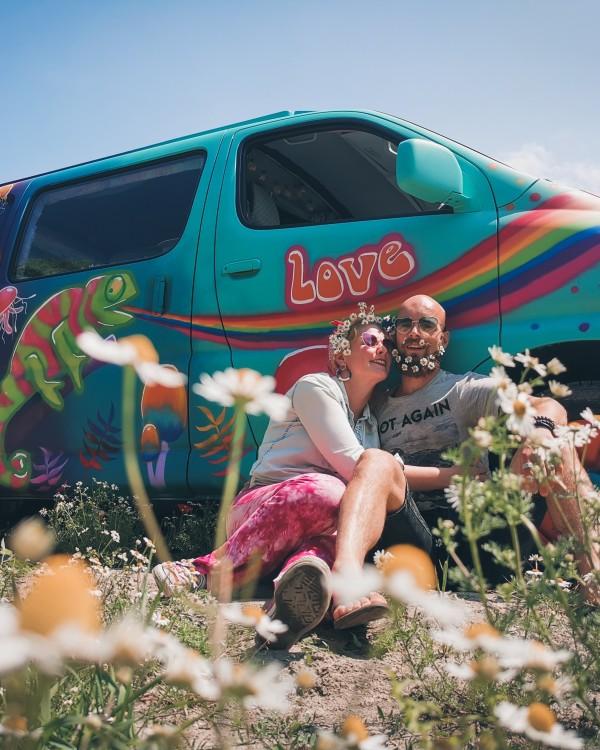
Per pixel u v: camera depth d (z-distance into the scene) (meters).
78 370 4.20
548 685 0.97
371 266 3.37
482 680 0.96
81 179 4.59
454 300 3.18
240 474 3.63
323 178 3.73
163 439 3.87
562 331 2.96
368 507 2.24
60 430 4.23
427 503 2.86
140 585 2.24
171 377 0.83
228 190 3.93
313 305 3.48
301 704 1.76
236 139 4.04
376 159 3.61
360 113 3.69
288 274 3.57
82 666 1.33
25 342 4.42
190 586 2.33
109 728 0.94
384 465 2.33
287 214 3.75
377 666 1.97
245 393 0.85
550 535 2.62
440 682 1.81
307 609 2.00
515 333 3.05
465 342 3.13
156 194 4.23
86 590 0.59
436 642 2.05
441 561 2.68
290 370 3.49
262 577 2.52
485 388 2.96
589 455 2.93
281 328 3.55
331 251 3.48
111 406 4.08
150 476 3.88
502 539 2.62
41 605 0.55
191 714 1.64
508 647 0.93
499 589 1.39
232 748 1.53
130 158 4.45
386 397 3.20
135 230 4.23
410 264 3.29
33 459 4.31
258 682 0.76
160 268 3.99
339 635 2.23
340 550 2.12
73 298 4.29
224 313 3.72
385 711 1.72
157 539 0.89
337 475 2.72
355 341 2.97
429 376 3.09
